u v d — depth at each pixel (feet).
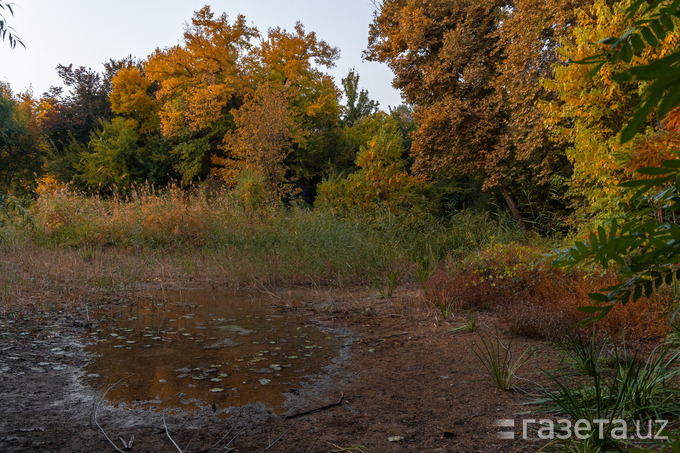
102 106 120.26
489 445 9.78
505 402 12.13
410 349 17.40
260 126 70.90
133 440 9.99
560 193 41.65
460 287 25.07
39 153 116.26
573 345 15.11
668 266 3.05
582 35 22.68
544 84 24.80
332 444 9.94
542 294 21.88
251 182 57.31
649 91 1.53
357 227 41.57
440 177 70.03
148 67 95.14
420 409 11.85
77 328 19.95
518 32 40.47
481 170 54.70
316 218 44.24
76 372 14.46
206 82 93.20
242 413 11.57
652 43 2.06
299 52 95.09
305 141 86.94
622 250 2.85
